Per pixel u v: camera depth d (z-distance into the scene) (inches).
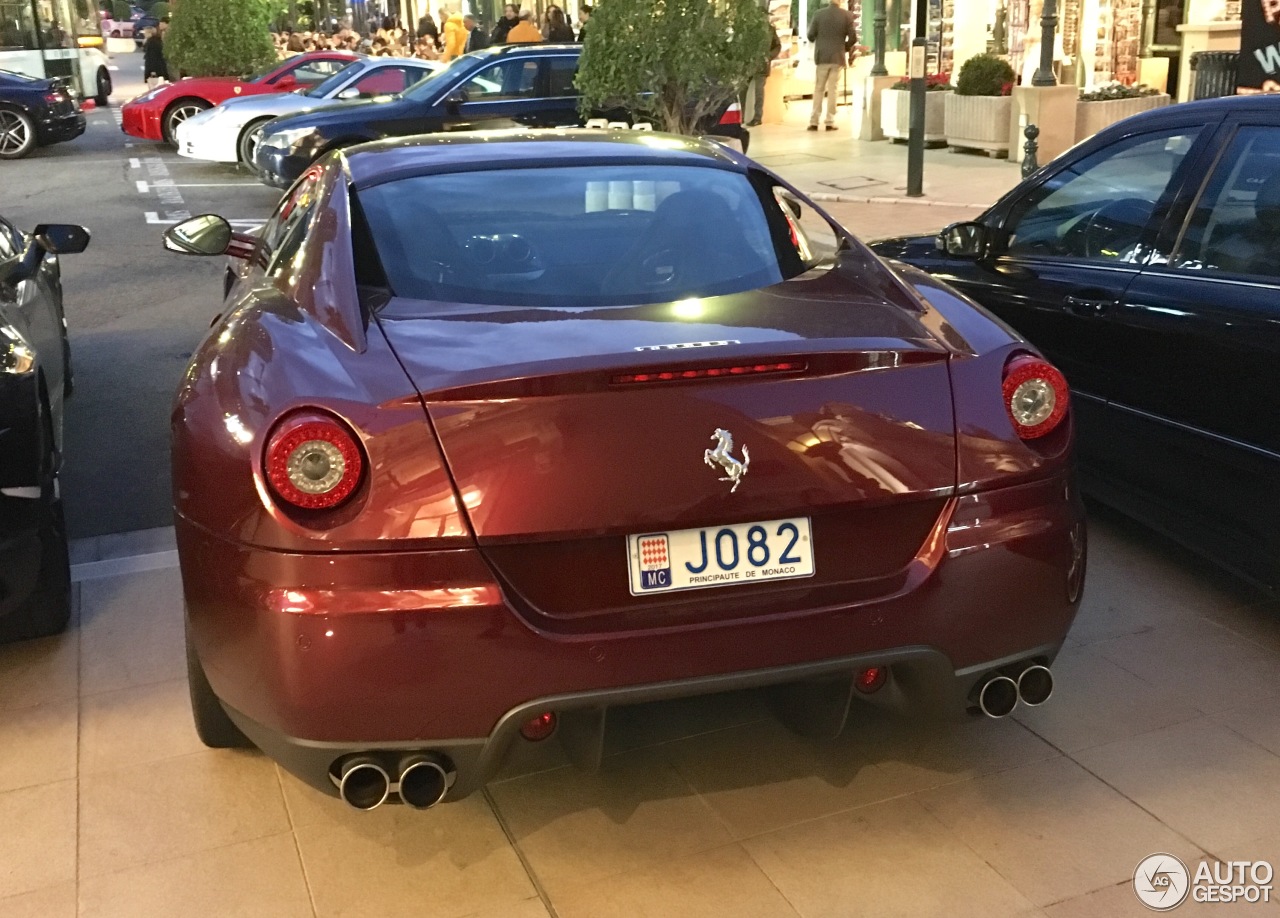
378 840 111.3
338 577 90.9
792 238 129.2
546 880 105.5
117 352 295.6
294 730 94.3
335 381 95.3
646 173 135.4
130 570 170.2
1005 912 100.3
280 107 613.0
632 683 94.7
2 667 144.4
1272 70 439.8
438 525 90.7
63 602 147.6
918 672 102.3
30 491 138.9
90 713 133.6
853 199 474.3
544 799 116.2
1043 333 167.0
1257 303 135.4
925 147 623.8
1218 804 113.0
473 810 115.0
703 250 122.6
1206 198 148.9
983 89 577.6
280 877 107.0
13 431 137.3
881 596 98.6
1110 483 159.9
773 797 115.5
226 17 952.9
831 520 98.1
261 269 143.9
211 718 119.9
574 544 93.5
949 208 446.6
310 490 90.7
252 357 103.1
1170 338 145.2
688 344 98.3
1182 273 147.7
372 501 90.7
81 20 1055.0
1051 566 103.4
